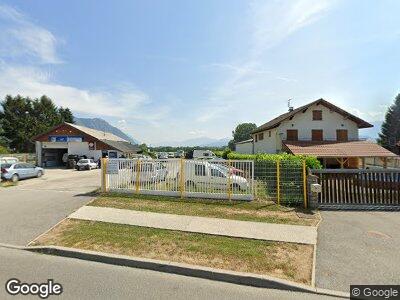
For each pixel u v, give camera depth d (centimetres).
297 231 771
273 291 490
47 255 635
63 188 1606
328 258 610
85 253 617
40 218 894
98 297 451
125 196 1188
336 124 2977
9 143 6569
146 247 648
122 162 1259
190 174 1174
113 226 799
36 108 7088
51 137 4056
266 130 3309
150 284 502
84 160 3547
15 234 757
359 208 1072
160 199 1132
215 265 563
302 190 1089
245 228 787
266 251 633
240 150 4891
